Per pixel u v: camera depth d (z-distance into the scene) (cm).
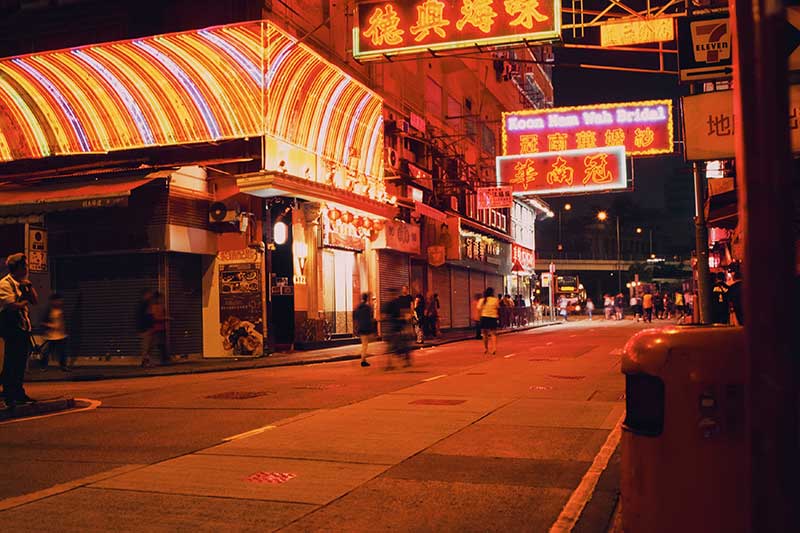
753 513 179
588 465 667
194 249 2031
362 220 2609
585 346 2256
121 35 2134
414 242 3130
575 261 11750
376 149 2744
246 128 1980
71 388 1470
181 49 1931
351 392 1214
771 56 179
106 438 845
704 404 294
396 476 632
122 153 2122
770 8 180
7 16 2228
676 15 1402
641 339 324
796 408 174
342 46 2559
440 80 3772
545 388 1210
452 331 3850
